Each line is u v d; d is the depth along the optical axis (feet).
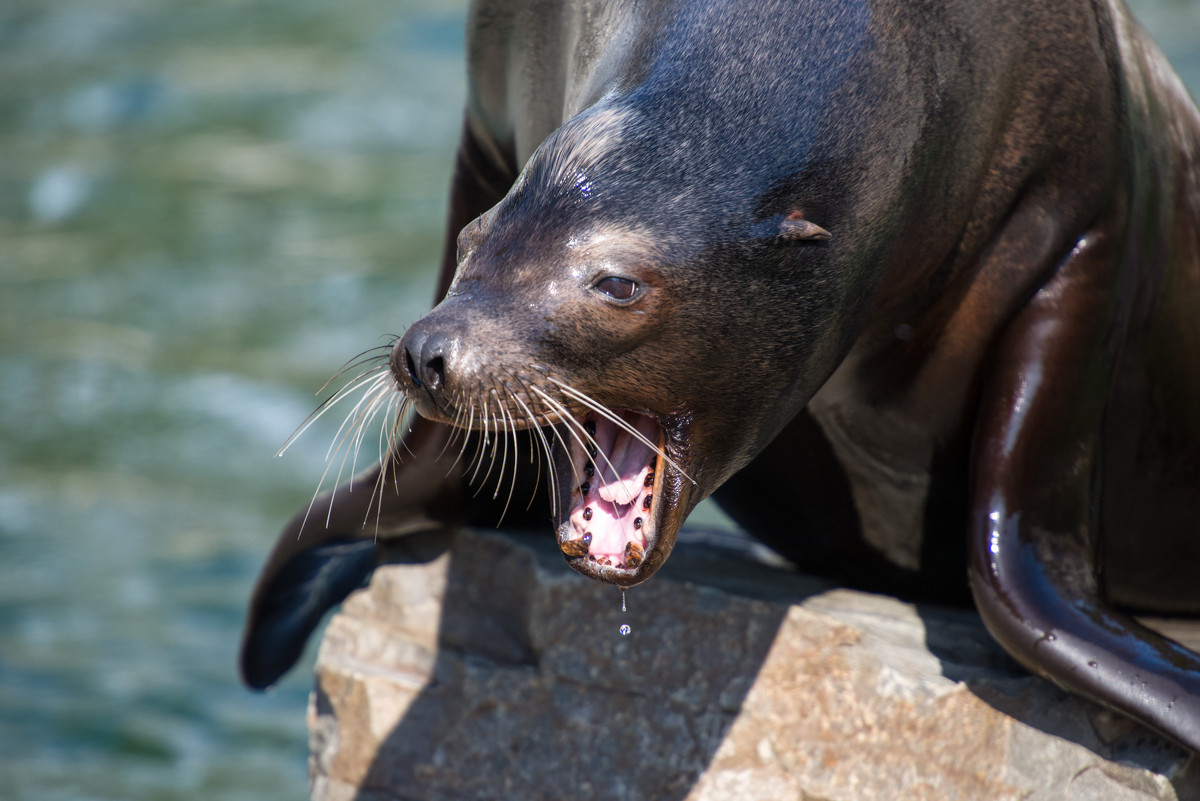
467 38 68.64
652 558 52.42
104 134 271.49
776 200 52.90
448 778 69.10
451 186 75.56
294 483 158.10
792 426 65.26
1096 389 61.05
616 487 53.42
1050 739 59.52
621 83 55.57
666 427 54.19
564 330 50.85
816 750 62.18
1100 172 60.18
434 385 49.93
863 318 58.08
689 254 51.65
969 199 59.41
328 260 217.56
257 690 84.79
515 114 67.10
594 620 67.46
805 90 54.19
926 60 56.49
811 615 63.46
